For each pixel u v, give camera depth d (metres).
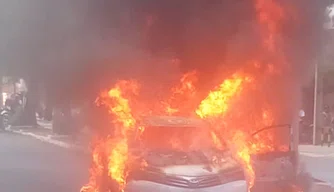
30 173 15.02
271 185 9.93
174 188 8.25
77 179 13.89
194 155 9.06
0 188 12.34
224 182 8.48
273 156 10.18
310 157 20.58
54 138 27.09
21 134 32.41
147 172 8.50
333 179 14.58
